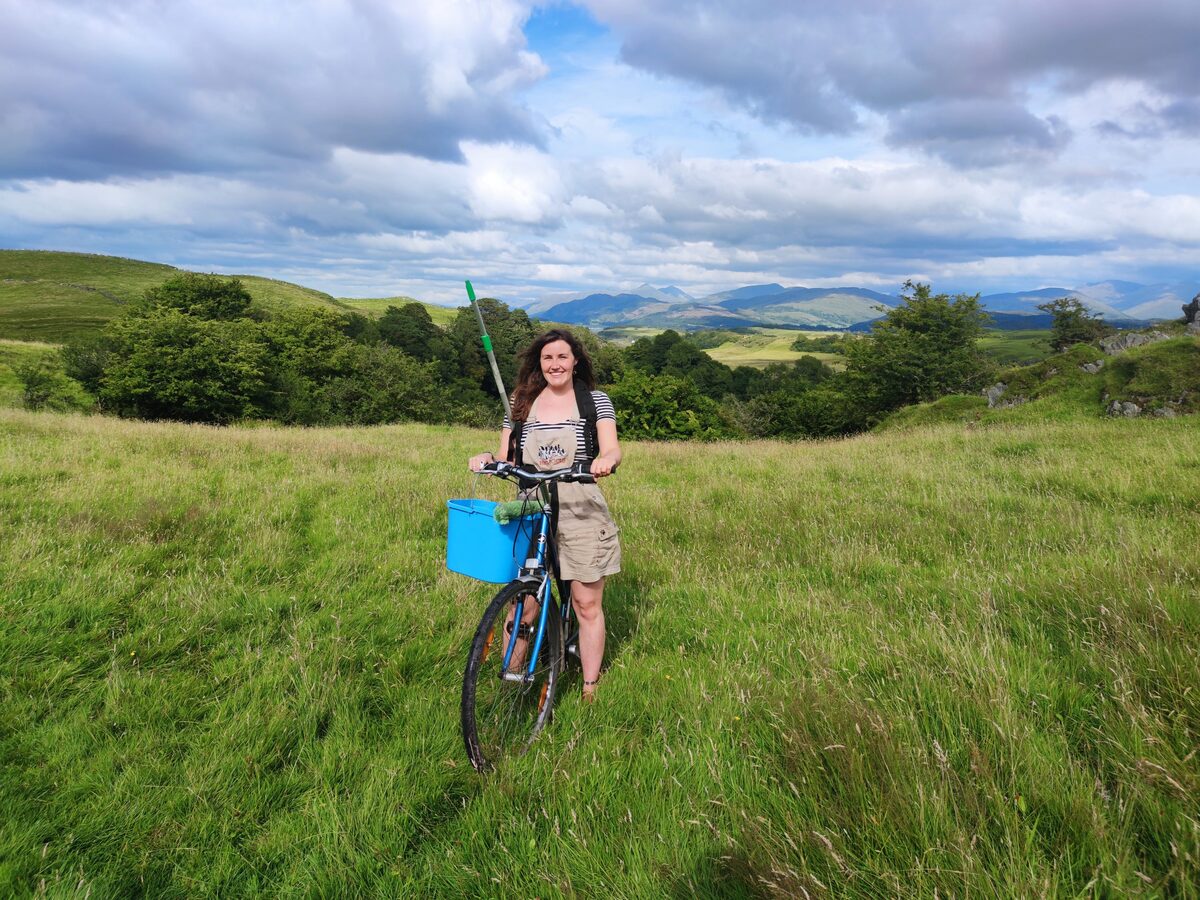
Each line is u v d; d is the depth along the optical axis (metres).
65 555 5.04
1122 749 2.30
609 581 5.00
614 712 3.07
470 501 2.98
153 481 7.83
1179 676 2.67
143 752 2.81
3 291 137.75
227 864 2.21
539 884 2.06
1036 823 1.98
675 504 7.89
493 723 2.88
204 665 3.68
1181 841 1.86
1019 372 22.34
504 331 108.88
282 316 67.06
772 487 9.27
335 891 2.10
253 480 8.48
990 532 6.16
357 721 3.04
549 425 3.14
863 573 5.27
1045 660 3.19
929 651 3.33
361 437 19.25
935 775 2.20
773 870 1.86
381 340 89.31
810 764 2.36
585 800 2.43
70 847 2.29
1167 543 4.98
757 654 3.62
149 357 47.25
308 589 4.87
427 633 4.07
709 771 2.48
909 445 14.50
